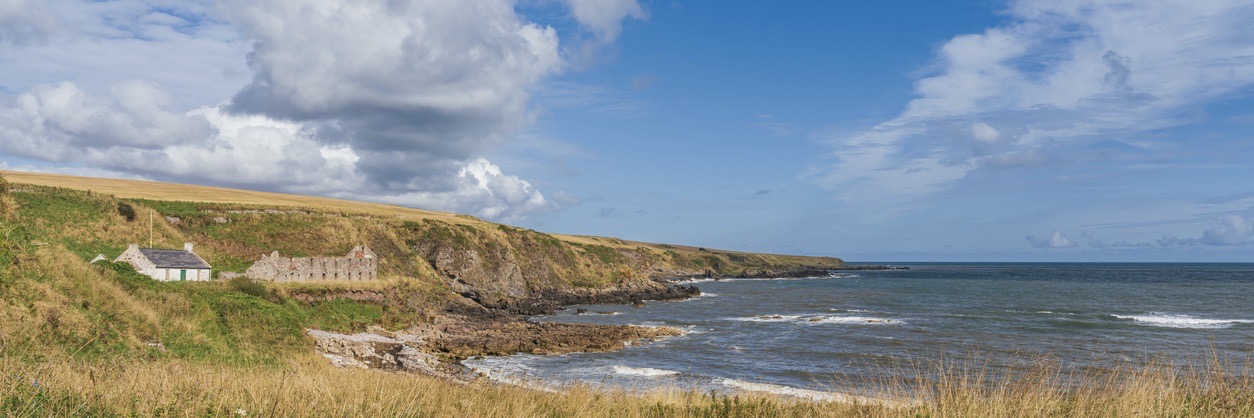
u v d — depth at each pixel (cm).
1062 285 15075
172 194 10262
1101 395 942
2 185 2791
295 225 8062
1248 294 11544
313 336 4031
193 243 6700
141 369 1176
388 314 5728
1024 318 7175
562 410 1293
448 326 5803
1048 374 1040
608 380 3562
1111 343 5022
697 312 8138
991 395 951
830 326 6419
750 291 12731
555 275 10575
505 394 1406
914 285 15138
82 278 2345
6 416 739
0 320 1639
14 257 2077
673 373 3847
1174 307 8700
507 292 8925
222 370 1311
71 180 11250
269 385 1085
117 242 5759
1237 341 5075
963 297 10856
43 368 978
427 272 8288
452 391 1363
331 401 994
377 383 1242
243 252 6969
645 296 10444
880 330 6056
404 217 10050
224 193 11712
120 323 2180
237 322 3312
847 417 1082
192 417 844
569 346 4878
